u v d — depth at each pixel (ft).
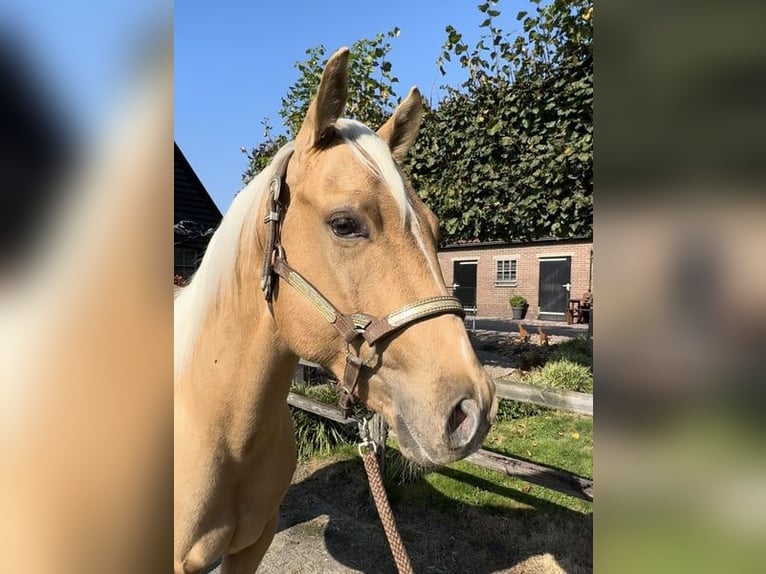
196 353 5.36
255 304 4.92
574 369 20.53
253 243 4.88
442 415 3.76
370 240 4.12
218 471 5.32
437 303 4.06
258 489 5.79
